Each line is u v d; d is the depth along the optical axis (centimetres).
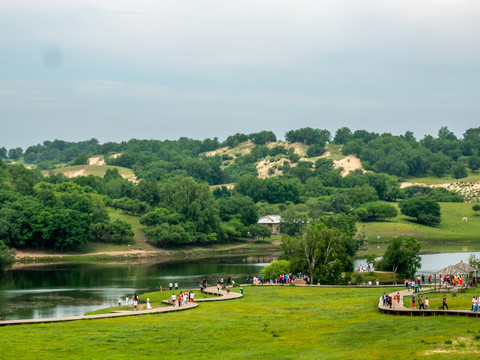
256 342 7212
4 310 11269
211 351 6788
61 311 11125
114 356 6506
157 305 11281
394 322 7931
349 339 7119
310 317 8888
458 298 9756
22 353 6562
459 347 6209
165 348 6956
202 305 10738
